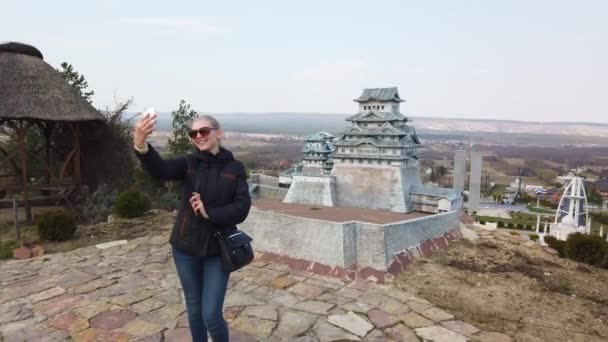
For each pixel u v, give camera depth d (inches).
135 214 447.5
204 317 125.9
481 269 277.1
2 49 523.5
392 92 469.1
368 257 260.4
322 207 450.0
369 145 459.8
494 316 203.8
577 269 293.0
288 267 270.2
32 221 490.6
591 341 180.4
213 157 130.3
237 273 257.9
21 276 255.3
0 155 626.8
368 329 184.4
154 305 209.0
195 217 126.7
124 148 629.9
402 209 431.5
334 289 233.1
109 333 178.2
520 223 1701.5
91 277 252.5
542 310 213.5
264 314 198.1
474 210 1803.6
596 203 2780.5
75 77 700.0
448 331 184.4
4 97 472.1
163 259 290.8
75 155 530.6
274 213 299.1
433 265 278.8
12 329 182.4
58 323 188.2
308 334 178.5
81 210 514.3
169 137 828.6
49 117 484.4
